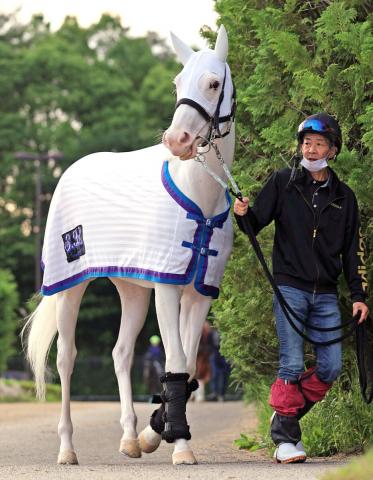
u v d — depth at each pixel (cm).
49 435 1221
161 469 696
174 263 746
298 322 746
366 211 809
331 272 743
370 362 829
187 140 715
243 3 904
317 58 816
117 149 5544
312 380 745
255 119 876
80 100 5888
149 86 6038
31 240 5472
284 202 749
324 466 691
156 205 761
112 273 784
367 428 835
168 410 746
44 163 5675
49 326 895
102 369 4222
